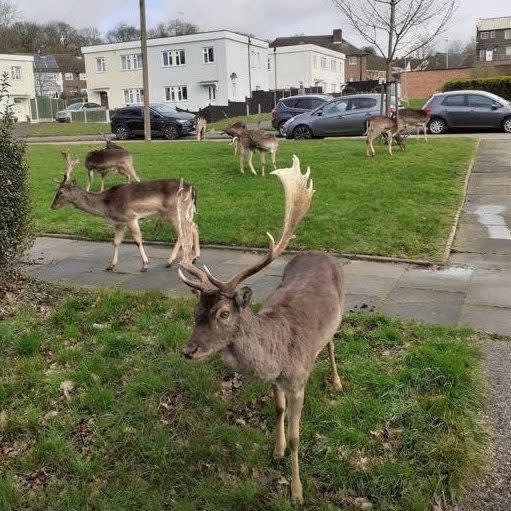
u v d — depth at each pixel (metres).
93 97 56.91
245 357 3.36
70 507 3.72
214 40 49.28
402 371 4.87
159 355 5.34
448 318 6.19
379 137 18.28
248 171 14.41
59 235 10.19
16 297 6.70
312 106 24.73
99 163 13.23
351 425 4.29
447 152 16.05
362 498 3.76
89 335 5.81
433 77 48.22
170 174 14.54
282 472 4.00
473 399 4.55
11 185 6.72
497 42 88.38
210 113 40.44
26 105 58.09
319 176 13.23
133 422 4.46
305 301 4.03
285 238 3.78
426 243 8.80
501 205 11.06
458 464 3.87
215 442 4.23
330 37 83.62
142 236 9.80
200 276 3.52
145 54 24.89
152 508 3.69
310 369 3.86
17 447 4.27
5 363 5.24
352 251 8.59
